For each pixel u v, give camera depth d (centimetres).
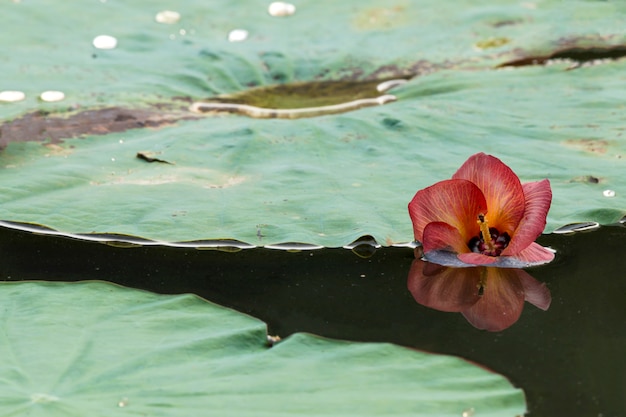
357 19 575
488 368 237
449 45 522
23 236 320
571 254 302
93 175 363
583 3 564
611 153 364
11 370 227
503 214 298
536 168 354
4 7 576
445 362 230
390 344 240
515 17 553
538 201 293
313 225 318
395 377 223
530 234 289
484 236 293
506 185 294
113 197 343
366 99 456
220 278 293
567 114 407
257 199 340
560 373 233
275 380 222
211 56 512
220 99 461
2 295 273
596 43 503
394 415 207
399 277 291
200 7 605
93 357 234
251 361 232
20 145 389
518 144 378
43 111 424
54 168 367
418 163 366
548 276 289
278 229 315
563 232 316
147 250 312
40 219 325
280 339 252
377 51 522
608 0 565
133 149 387
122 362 231
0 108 427
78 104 436
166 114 431
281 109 446
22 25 553
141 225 321
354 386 219
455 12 570
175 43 540
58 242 316
